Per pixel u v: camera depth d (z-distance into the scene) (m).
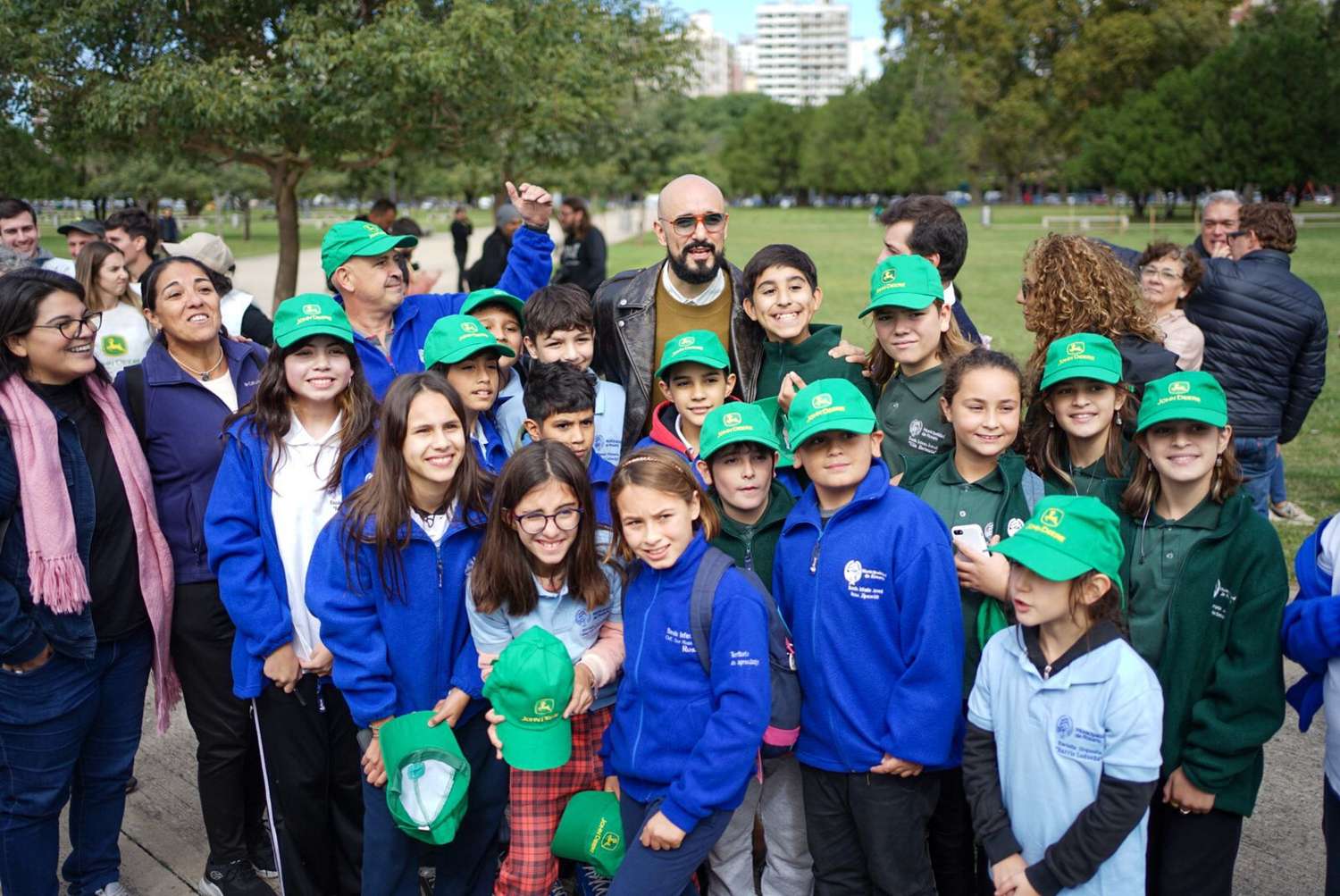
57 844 3.59
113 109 11.98
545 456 3.21
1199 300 5.95
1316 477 8.48
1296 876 3.83
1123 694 2.71
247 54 13.31
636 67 20.03
